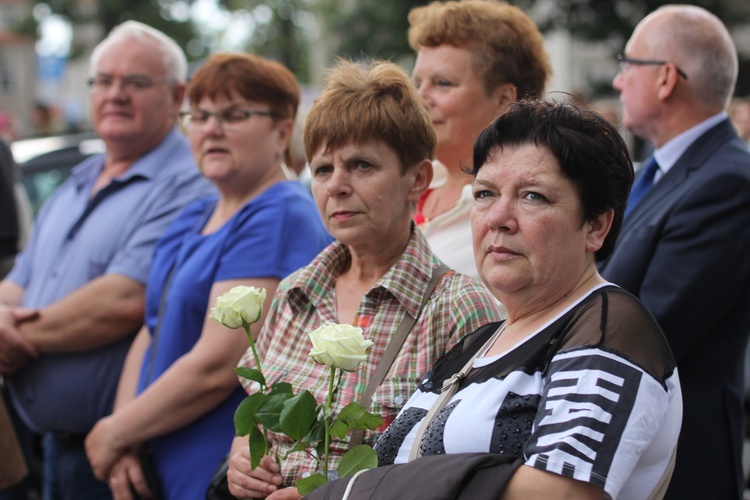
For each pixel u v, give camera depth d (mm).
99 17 34375
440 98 4359
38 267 5770
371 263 3520
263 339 3678
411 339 3277
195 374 4281
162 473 4477
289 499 3074
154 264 4863
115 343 5250
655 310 3898
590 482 2186
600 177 2559
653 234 4027
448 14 4367
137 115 5605
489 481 2287
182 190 5473
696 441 3852
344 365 2730
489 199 2658
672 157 4461
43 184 8734
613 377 2303
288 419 2785
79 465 5270
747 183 3932
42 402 5266
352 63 3625
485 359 2697
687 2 16672
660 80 4445
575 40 17844
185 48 34406
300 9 28703
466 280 3371
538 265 2561
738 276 3885
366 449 2736
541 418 2328
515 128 2637
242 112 4566
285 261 4383
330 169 3473
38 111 19031
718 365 3936
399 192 3443
